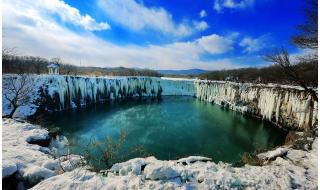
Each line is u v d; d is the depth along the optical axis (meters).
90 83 38.12
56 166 6.31
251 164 7.54
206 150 16.22
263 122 25.48
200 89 48.56
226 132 21.14
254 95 28.92
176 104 39.69
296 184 5.25
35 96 26.56
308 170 6.24
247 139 19.12
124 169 5.38
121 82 48.25
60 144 11.78
